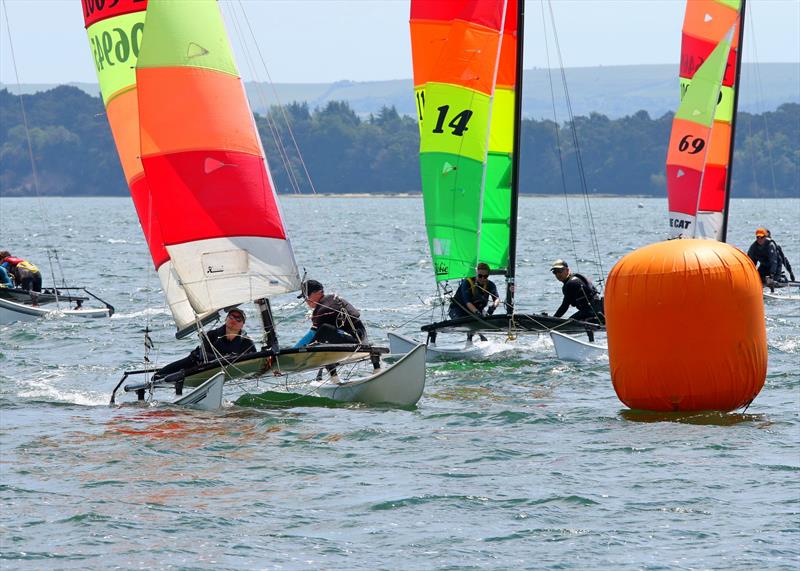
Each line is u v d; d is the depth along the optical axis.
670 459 40.78
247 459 41.47
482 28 64.94
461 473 39.44
